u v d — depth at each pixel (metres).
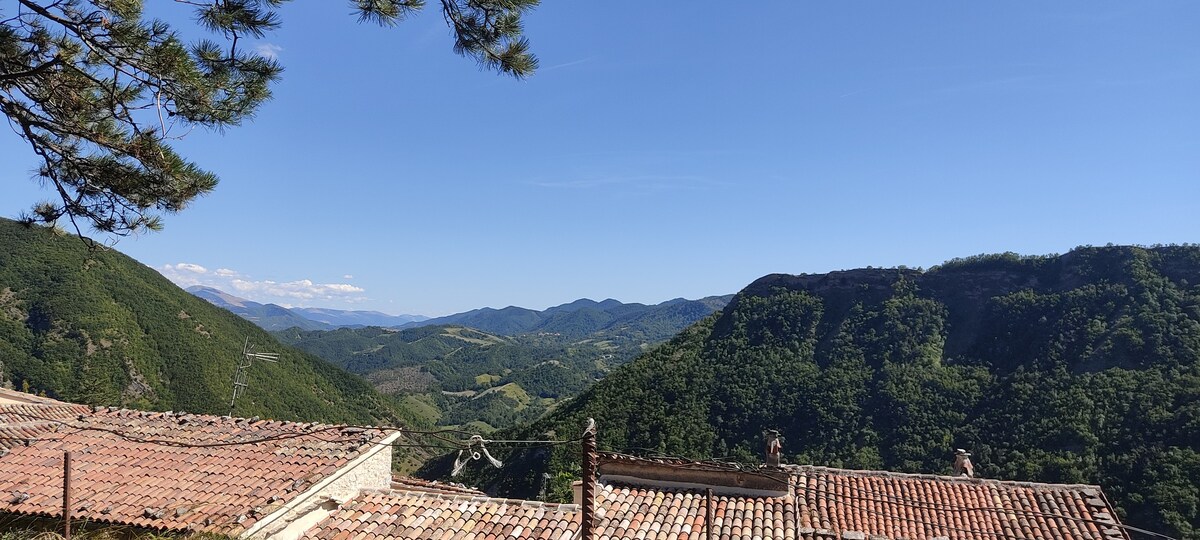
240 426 14.51
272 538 10.67
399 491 13.28
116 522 10.33
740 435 42.62
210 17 6.23
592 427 7.57
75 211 7.16
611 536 12.45
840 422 41.28
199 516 10.56
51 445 13.18
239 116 6.80
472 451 11.27
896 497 14.62
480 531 12.14
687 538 12.53
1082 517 13.59
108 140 6.48
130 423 14.62
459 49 7.59
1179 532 23.45
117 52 6.00
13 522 10.59
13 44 5.93
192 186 6.93
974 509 14.05
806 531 12.93
